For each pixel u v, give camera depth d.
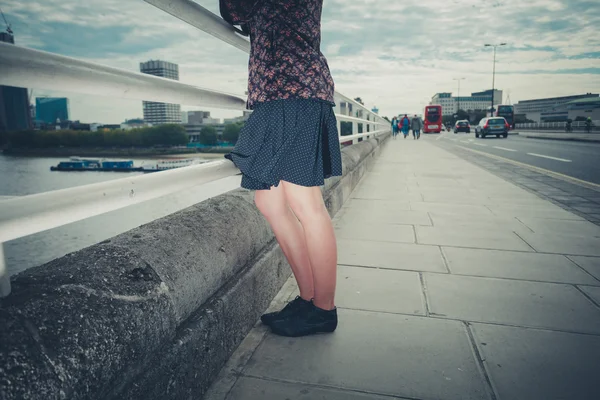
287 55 1.42
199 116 133.62
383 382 1.46
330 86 1.55
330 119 1.59
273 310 2.01
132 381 0.96
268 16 1.43
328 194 3.82
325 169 1.60
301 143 1.45
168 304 1.12
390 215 4.10
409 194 5.31
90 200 0.99
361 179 6.71
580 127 41.97
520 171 7.98
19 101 64.38
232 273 1.64
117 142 120.62
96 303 0.89
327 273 1.68
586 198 4.99
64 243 52.66
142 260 1.13
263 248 2.08
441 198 5.01
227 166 1.85
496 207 4.47
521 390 1.41
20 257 46.25
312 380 1.47
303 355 1.63
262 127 1.45
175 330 1.18
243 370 1.52
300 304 1.82
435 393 1.40
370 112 9.35
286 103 1.43
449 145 19.61
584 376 1.49
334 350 1.67
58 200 0.89
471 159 10.95
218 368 1.48
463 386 1.43
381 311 2.02
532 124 55.28
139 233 1.27
